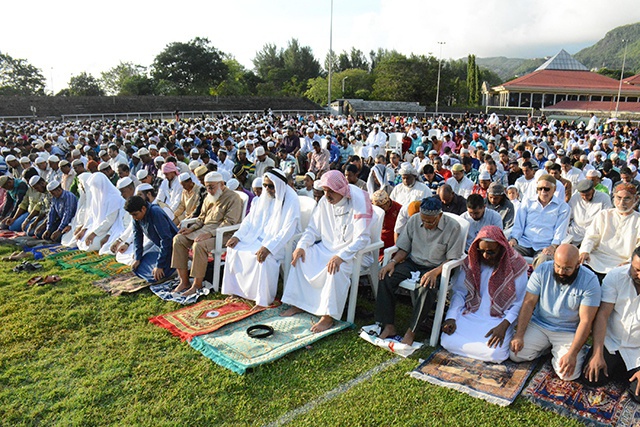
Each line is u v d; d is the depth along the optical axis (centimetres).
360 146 1506
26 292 509
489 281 386
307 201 525
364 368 362
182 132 1809
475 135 1514
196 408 314
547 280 349
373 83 6612
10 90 6316
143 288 515
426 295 381
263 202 511
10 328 425
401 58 6012
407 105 5009
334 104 5044
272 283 470
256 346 384
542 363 364
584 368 332
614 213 457
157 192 775
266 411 312
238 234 502
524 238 529
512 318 371
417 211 468
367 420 300
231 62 7444
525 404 313
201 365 363
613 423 291
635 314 322
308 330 415
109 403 321
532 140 1499
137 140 1352
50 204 726
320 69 8600
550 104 5541
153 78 6462
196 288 503
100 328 428
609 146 1400
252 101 4962
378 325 415
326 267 432
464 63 9700
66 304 476
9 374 355
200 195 631
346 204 448
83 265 591
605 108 5106
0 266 598
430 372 350
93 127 2227
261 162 957
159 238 528
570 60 6112
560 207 514
